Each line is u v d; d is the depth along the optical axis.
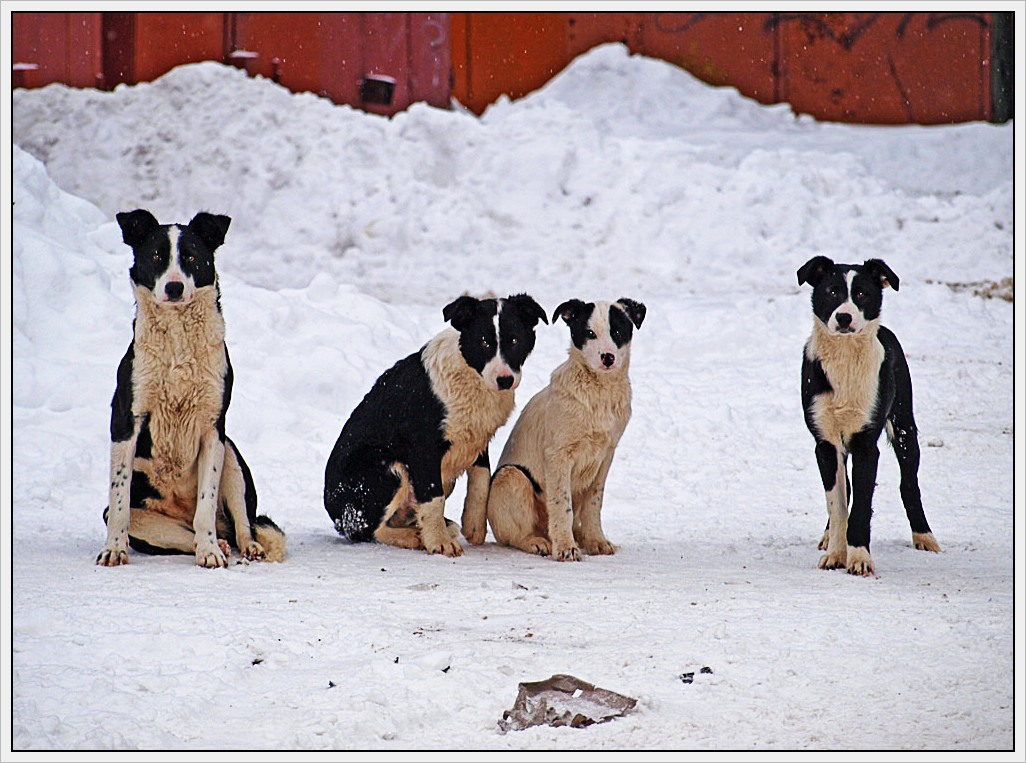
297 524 10.12
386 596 7.15
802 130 31.91
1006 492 11.12
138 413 8.06
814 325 8.48
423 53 29.61
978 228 23.30
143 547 8.42
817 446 8.53
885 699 5.52
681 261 22.78
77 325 13.42
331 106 25.92
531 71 34.91
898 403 9.06
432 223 23.83
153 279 7.80
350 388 13.48
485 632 6.42
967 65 34.16
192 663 5.91
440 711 5.37
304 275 22.36
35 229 14.58
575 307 8.66
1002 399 14.41
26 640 6.14
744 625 6.52
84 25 27.02
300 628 6.42
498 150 25.52
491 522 9.23
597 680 5.70
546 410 8.87
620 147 25.89
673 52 34.84
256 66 27.69
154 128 25.20
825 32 34.34
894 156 28.12
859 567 8.00
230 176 24.67
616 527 10.09
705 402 14.29
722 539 9.58
